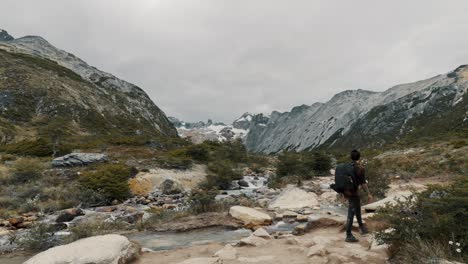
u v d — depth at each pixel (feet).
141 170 89.15
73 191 64.44
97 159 98.22
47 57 498.69
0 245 33.04
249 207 46.14
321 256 20.97
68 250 21.80
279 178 91.81
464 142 110.22
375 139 604.49
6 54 354.74
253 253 23.52
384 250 20.58
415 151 131.44
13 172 76.43
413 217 20.13
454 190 21.08
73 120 262.47
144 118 377.30
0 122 210.38
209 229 37.32
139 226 39.29
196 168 105.81
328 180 86.94
